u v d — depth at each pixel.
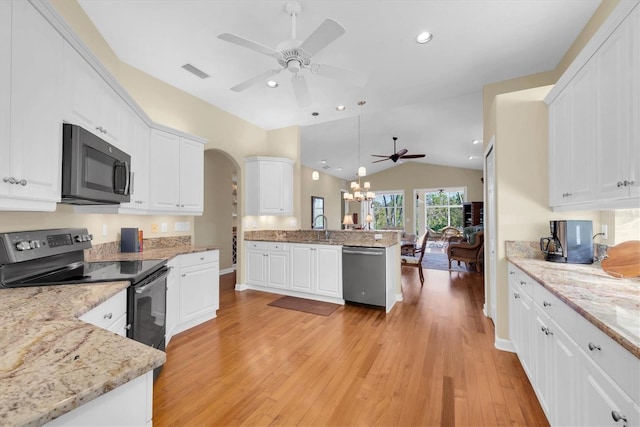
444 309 3.56
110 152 1.89
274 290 4.34
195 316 3.00
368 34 2.42
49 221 1.86
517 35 2.43
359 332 2.85
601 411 0.97
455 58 2.79
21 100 1.21
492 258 3.04
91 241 2.19
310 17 2.22
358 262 3.62
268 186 4.63
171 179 3.01
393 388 1.92
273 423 1.60
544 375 1.57
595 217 2.22
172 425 1.58
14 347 0.76
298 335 2.78
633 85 1.28
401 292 4.01
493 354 2.39
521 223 2.42
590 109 1.64
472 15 2.19
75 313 1.08
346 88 3.46
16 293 1.35
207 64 2.93
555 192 2.17
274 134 5.14
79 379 0.61
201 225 5.31
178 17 2.23
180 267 2.80
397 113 5.20
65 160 1.50
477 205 8.85
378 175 10.93
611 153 1.45
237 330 2.91
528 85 3.12
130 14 2.20
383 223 11.00
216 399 1.81
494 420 1.62
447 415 1.66
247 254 4.55
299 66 2.15
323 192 9.84
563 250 2.12
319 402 1.78
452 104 4.77
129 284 1.60
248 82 2.46
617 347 0.88
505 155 2.46
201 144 3.44
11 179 1.16
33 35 1.27
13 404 0.52
